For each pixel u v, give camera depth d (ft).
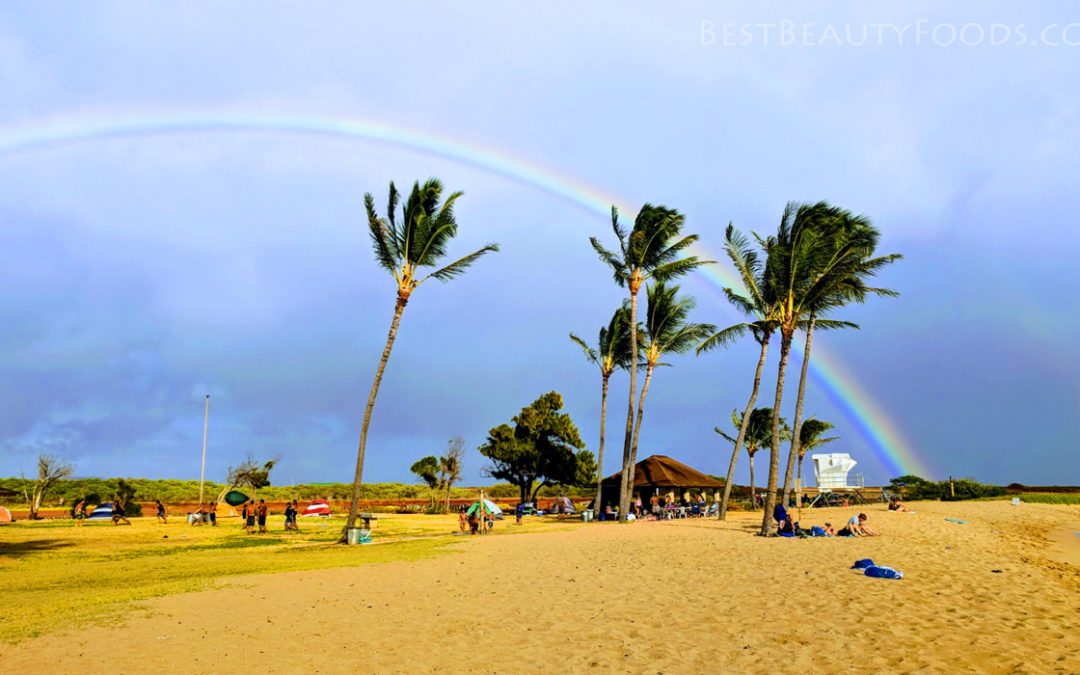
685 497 162.09
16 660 28.04
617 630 33.83
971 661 27.91
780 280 92.99
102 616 37.17
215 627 34.58
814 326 110.32
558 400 204.33
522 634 33.17
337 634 33.22
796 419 111.04
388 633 33.42
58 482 237.25
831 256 89.61
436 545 81.97
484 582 49.65
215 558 70.38
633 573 53.06
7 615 37.37
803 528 92.43
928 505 153.17
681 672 26.86
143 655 28.99
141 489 260.21
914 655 28.73
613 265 133.59
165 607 39.93
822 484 169.89
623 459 131.75
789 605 38.88
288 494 278.67
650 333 145.18
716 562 58.29
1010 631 32.81
